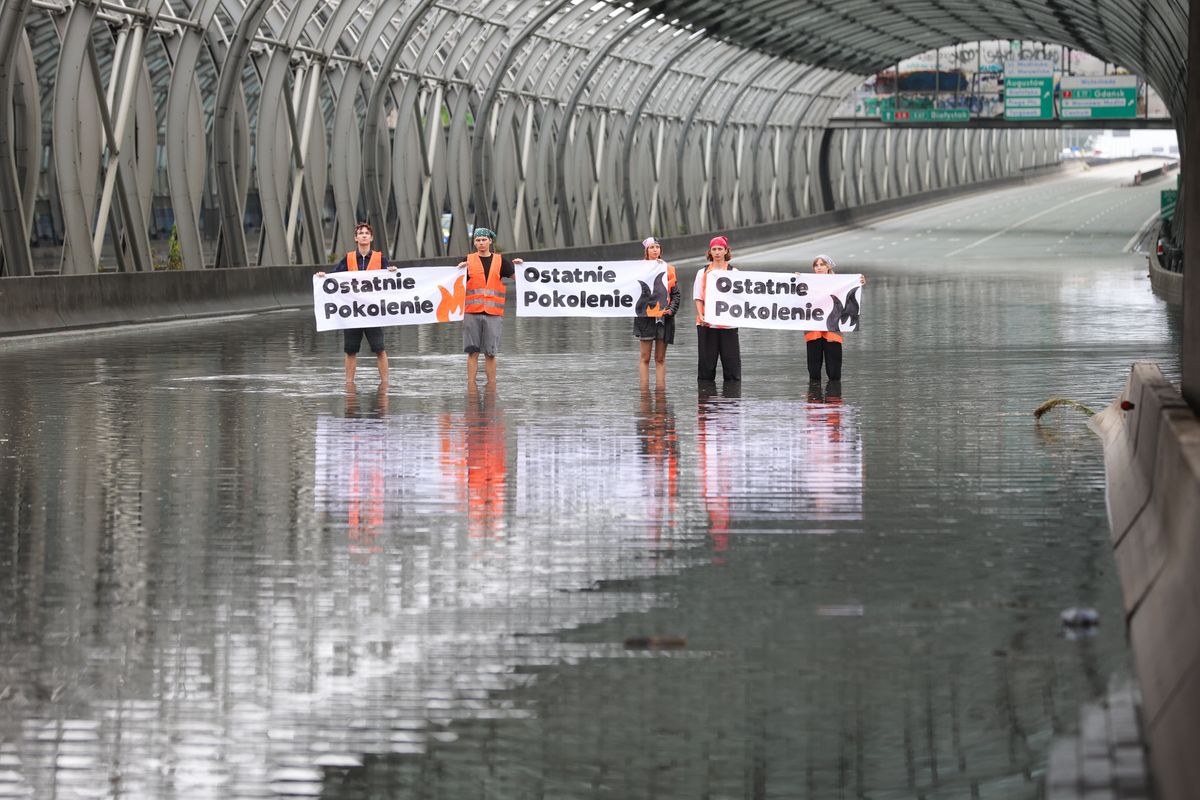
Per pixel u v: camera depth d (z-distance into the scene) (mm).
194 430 37250
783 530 24312
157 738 14531
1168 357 56375
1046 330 70625
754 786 13102
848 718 14727
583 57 151750
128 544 23531
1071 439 34938
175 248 99750
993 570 21094
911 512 25766
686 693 15648
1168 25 131375
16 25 71812
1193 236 23672
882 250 183625
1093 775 12773
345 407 42438
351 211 112625
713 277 49188
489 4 122875
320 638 18016
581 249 148875
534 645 17625
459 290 49875
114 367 55062
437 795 13062
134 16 83000
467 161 132500
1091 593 19625
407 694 15820
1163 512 18938
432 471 30703
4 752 14172
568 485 28906
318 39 105625
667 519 25391
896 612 18750
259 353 61750
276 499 27531
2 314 68875
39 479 29812
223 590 20453
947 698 15188
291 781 13445
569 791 13102
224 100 93000
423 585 20688
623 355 61219
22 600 19922
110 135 81750
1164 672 14234
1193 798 11094
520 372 53719
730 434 36219
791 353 61875
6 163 73312
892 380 49312
